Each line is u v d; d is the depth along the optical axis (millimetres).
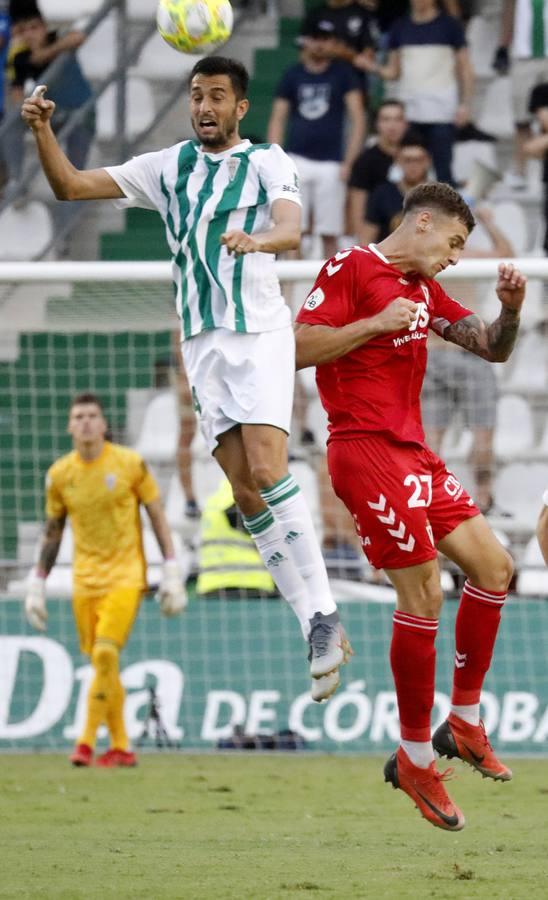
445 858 19594
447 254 19797
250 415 20219
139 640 35375
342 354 19422
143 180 20734
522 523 39875
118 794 27141
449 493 20188
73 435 32031
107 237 50000
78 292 35688
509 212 49094
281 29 54656
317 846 20859
